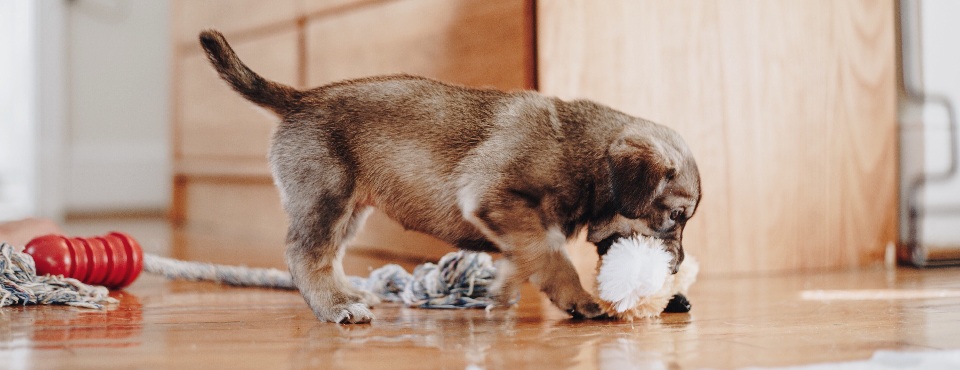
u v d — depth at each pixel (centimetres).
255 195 459
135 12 675
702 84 286
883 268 310
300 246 188
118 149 677
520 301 223
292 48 410
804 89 304
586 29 269
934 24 320
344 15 367
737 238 293
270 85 196
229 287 253
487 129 186
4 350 150
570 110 190
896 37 324
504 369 138
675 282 201
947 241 318
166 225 543
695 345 159
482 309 210
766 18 297
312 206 188
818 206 307
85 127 666
